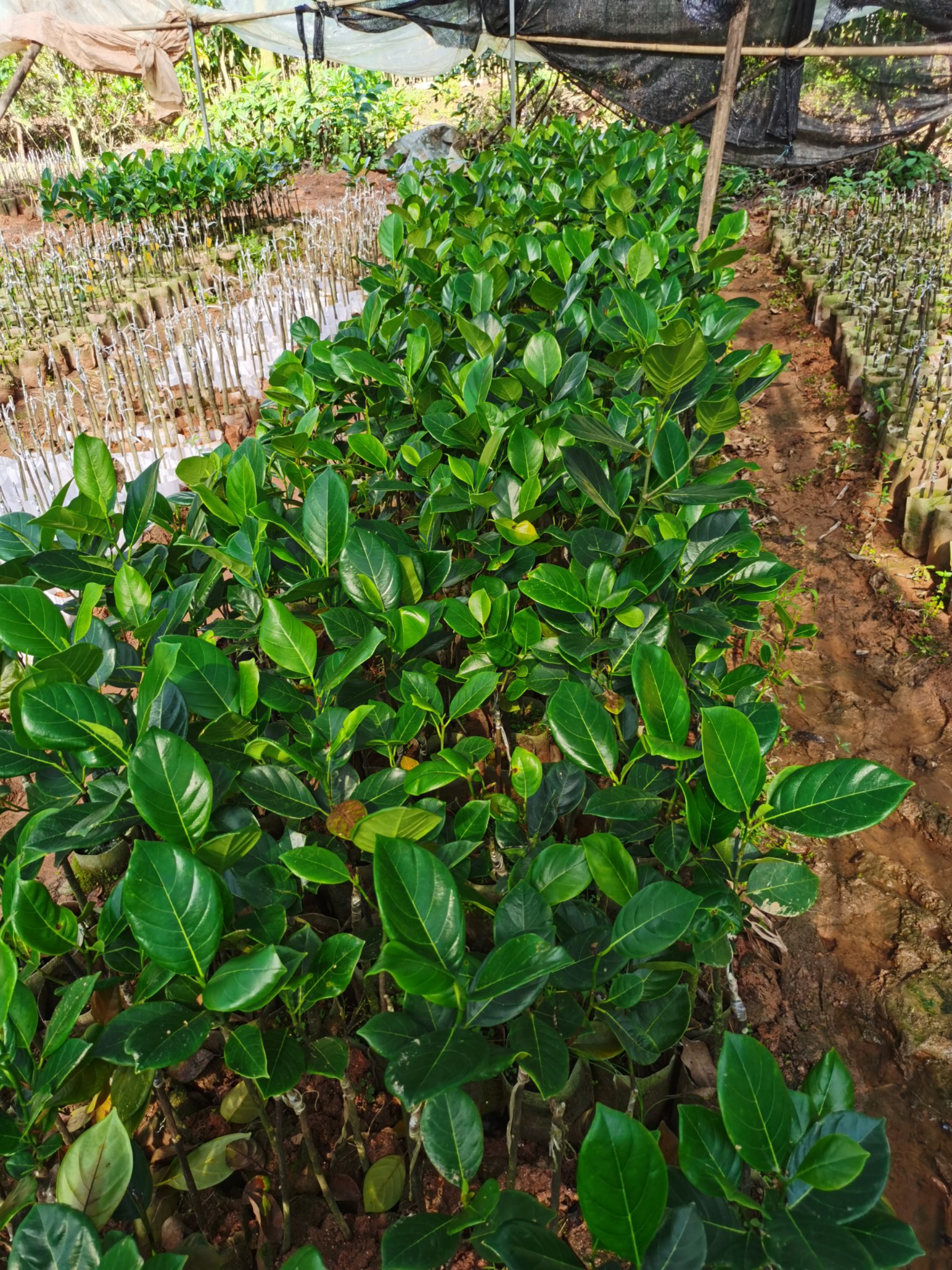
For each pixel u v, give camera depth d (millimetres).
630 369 3012
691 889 1576
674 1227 1024
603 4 8875
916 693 3662
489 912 1572
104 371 5781
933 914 2688
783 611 2625
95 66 11117
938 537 4332
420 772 1576
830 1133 1121
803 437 5918
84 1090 1357
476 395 2740
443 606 2062
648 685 1567
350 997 2078
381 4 9578
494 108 15461
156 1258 990
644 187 6383
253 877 1562
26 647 1646
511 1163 1602
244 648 2203
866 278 7262
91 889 2268
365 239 9367
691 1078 1910
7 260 8609
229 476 2254
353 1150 1839
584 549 2207
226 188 9922
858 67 9453
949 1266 1910
